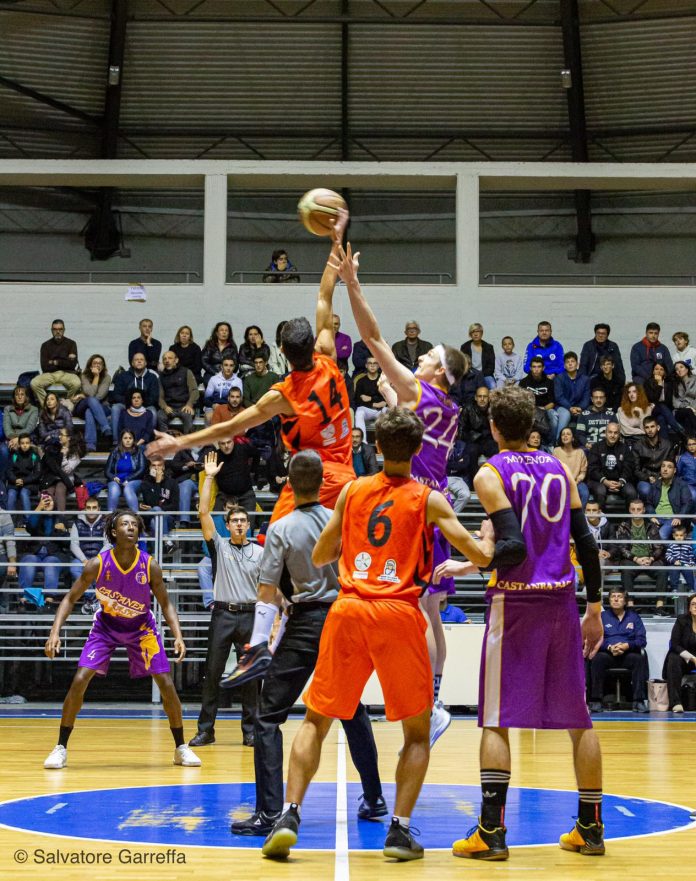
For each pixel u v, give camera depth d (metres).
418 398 5.55
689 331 19.47
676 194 22.22
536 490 4.74
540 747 9.53
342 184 19.42
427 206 22.48
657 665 13.92
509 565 4.58
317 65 20.62
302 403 5.27
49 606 14.02
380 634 4.52
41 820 5.45
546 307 19.41
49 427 14.93
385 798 6.43
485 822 4.57
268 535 5.25
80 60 20.25
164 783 6.84
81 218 22.28
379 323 19.27
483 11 20.08
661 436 15.70
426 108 21.19
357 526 4.67
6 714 12.27
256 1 19.86
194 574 13.68
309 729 4.67
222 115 21.31
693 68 20.25
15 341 19.20
